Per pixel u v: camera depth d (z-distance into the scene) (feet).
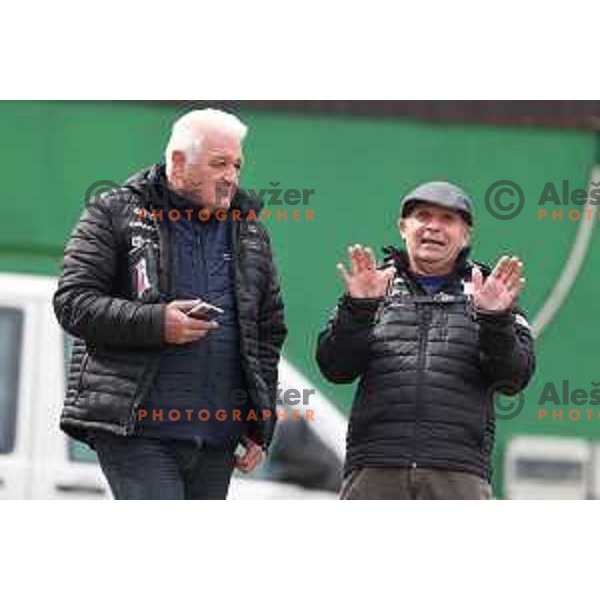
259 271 74.18
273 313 75.41
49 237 111.96
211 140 72.74
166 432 71.67
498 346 72.79
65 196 113.29
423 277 75.25
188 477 73.26
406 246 75.61
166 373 71.77
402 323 74.54
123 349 71.41
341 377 75.00
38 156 113.19
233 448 74.02
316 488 98.63
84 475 97.86
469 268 75.36
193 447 72.33
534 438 119.65
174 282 72.38
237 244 73.72
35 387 99.30
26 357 99.86
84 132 113.70
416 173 118.52
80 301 71.10
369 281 73.82
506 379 73.72
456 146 119.14
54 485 97.60
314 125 117.39
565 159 120.26
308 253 117.08
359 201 117.91
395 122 118.42
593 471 120.06
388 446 73.97
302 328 116.67
